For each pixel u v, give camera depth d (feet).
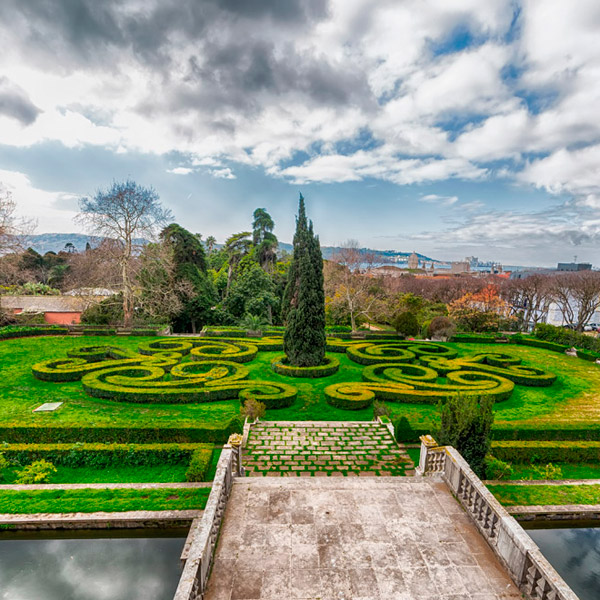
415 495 25.58
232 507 23.85
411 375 69.26
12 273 101.50
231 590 17.98
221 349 83.30
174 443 41.34
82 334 102.06
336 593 17.97
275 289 150.10
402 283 215.31
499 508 21.09
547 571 17.03
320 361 71.97
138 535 29.17
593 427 44.21
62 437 41.70
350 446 43.06
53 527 28.76
